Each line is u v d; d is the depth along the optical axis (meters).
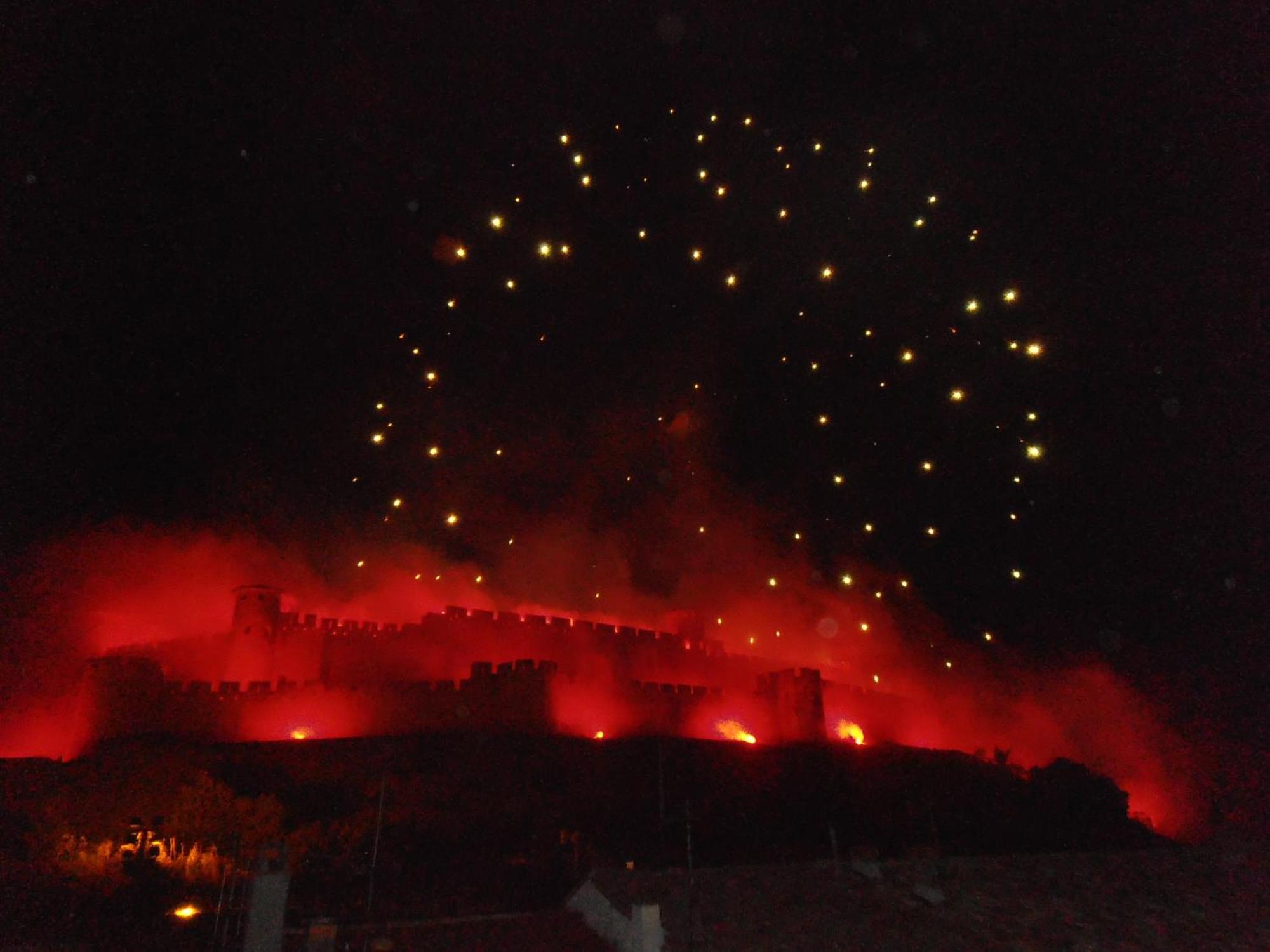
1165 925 8.20
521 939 7.55
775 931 7.32
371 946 7.39
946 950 7.23
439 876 10.70
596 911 7.88
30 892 9.63
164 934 8.52
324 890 10.01
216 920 8.60
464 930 7.89
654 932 6.89
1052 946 7.46
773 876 8.67
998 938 7.54
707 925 7.29
